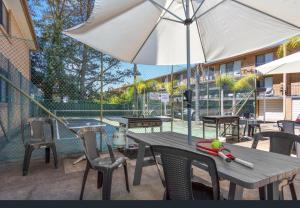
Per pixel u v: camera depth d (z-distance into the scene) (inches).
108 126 272.4
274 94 607.2
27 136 173.2
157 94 315.9
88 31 108.6
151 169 150.9
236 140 263.1
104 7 94.6
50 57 291.3
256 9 99.2
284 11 93.1
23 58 377.7
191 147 90.4
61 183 123.9
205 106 473.4
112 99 311.6
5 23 276.2
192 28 129.0
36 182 125.1
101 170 96.5
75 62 261.9
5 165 155.3
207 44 134.7
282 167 64.1
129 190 114.0
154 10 111.3
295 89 576.4
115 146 200.1
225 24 116.0
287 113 584.7
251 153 81.1
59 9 533.0
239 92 502.0
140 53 138.9
